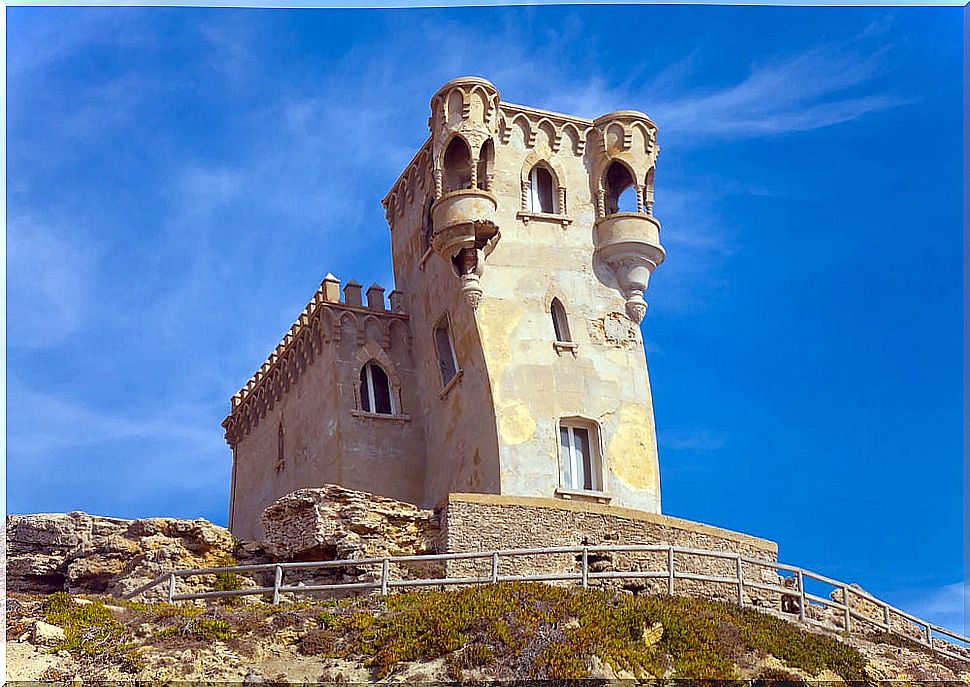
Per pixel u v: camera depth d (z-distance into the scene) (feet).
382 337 178.09
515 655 98.53
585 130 174.09
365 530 130.52
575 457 158.92
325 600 114.93
